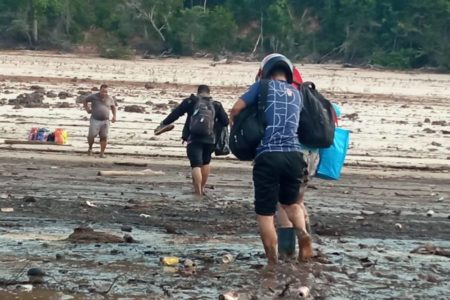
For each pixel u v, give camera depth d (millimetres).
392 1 122312
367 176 21406
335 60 123812
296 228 10781
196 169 16875
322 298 9062
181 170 20812
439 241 12945
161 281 9477
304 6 127812
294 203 10703
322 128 10586
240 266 10375
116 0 120562
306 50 124375
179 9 121812
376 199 17594
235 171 21031
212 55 120000
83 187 17141
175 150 24797
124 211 14336
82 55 112375
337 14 124125
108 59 105688
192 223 13469
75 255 10609
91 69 77812
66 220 13188
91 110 22938
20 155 22219
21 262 10117
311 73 93062
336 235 12969
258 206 10484
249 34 124625
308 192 17984
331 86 70250
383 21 121750
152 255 10828
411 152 27688
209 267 10266
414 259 11312
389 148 28453
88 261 10305
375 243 12438
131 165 21328
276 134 10297
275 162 10266
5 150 23188
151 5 119938
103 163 21516
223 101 45406
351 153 26438
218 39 120562
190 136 16953
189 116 17172
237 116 10414
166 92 51812
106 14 120500
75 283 9250
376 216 15117
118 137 27500
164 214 14258
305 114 10609
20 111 34438
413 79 92188
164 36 120188
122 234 12219
